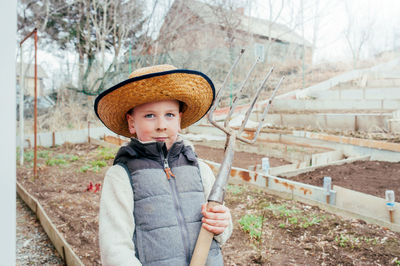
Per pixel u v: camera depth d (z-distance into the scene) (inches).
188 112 63.0
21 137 314.7
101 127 488.4
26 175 268.2
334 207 157.2
